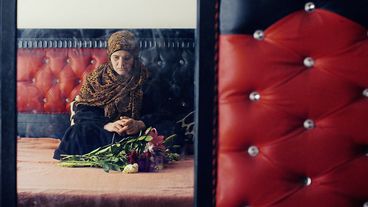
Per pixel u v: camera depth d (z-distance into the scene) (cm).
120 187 135
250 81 118
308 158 117
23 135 133
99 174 136
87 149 136
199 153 121
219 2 120
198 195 121
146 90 135
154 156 135
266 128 118
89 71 135
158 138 135
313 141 117
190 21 134
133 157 136
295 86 117
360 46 116
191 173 134
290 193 117
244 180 118
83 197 135
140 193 135
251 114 118
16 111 128
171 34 134
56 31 134
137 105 135
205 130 121
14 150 128
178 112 135
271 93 117
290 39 117
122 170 135
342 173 116
